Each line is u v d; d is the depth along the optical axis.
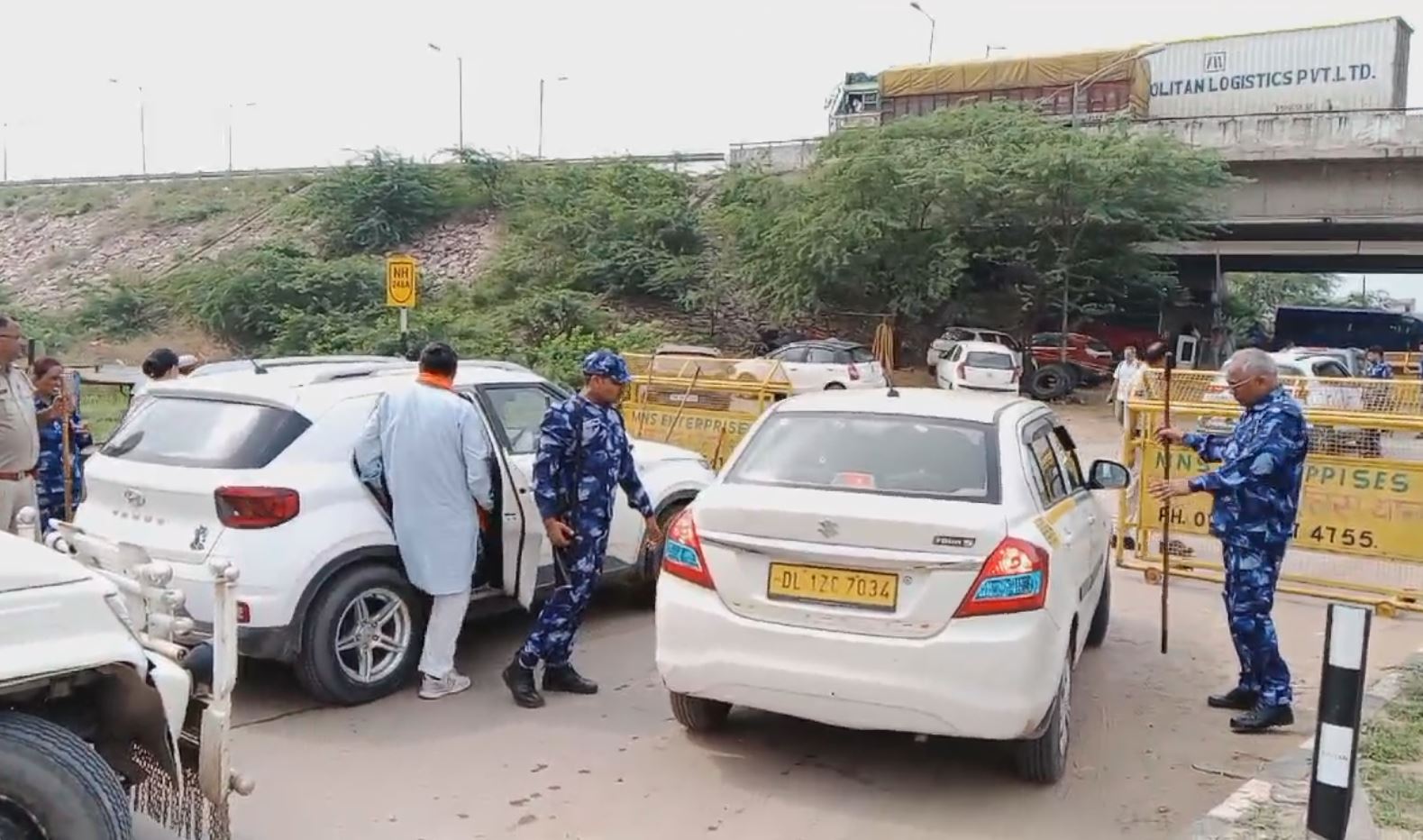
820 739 5.27
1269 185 31.86
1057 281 29.84
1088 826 4.41
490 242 38.25
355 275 32.44
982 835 4.32
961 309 32.22
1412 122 29.23
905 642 4.30
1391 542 7.98
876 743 5.24
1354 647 3.33
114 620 3.27
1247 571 5.54
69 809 3.09
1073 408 26.69
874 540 4.36
